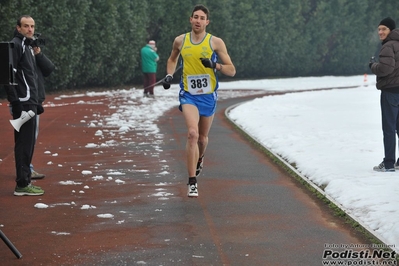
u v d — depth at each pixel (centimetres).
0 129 3039
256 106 4391
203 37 1662
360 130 2917
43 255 1228
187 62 1670
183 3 7281
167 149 2494
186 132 3023
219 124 3447
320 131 2888
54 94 5441
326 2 9612
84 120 3453
